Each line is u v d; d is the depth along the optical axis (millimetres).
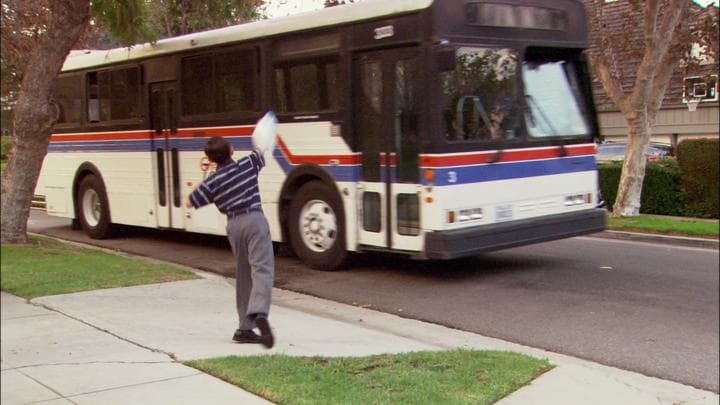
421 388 5133
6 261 9680
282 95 10023
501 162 8898
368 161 9125
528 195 9203
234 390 5098
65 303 7734
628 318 7758
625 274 9969
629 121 15469
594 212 9930
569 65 9797
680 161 16797
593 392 5414
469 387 5227
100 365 5664
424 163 8422
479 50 8727
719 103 23156
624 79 17953
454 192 8453
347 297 8719
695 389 5801
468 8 8562
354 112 9195
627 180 15641
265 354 5988
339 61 9258
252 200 6109
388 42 8711
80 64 13352
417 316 7883
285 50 9914
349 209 9328
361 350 6297
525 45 9125
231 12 12016
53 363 5723
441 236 8297
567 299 8547
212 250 12172
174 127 11633
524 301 8469
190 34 11383
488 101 8812
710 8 15617
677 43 15195
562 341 6992
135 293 8266
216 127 10875
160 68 11789
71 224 15820
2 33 13883
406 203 8734
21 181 11086
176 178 11695
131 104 12422
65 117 13906
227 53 10672
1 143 33469
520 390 5352
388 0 8695
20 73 21266
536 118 9312
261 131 6223
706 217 16500
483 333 7262
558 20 9469
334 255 9703
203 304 7852
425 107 8375
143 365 5660
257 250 6070
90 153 13422
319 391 5016
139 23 11211
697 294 8789
